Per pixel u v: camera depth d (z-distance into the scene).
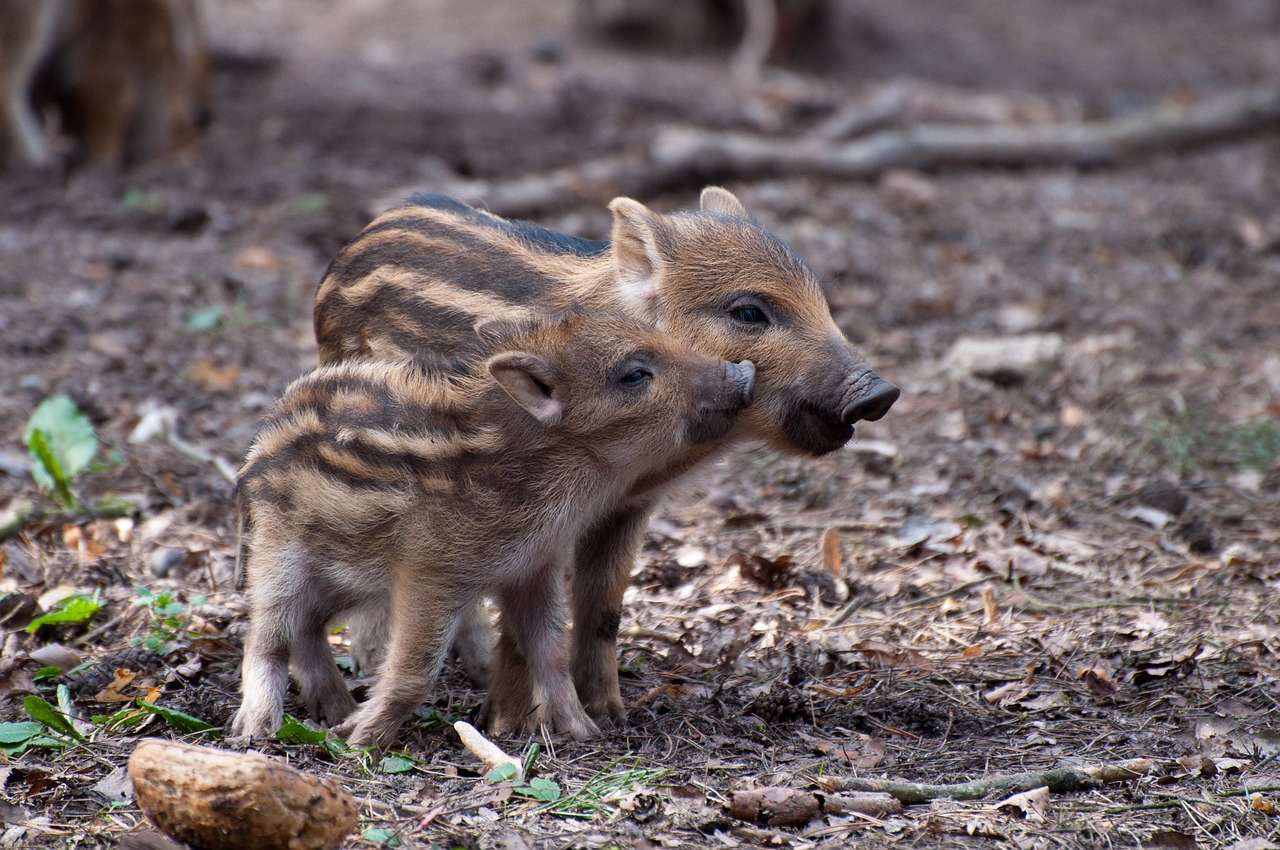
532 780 7.01
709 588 10.30
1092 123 28.06
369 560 7.70
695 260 8.36
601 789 6.99
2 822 6.46
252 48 28.12
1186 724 8.04
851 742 7.84
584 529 8.05
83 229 18.62
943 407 14.09
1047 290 17.86
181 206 18.94
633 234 8.48
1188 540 11.01
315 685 8.10
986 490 12.18
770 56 31.80
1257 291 17.88
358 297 8.94
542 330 7.77
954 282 18.14
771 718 8.20
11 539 10.36
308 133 23.22
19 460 11.82
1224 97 28.73
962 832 6.63
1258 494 12.02
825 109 26.89
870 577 10.54
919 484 12.39
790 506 12.11
